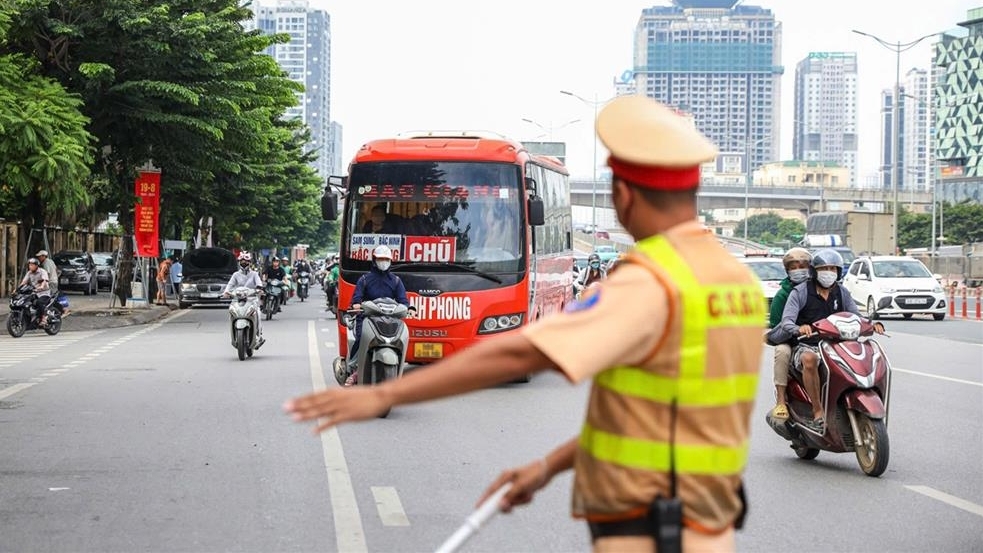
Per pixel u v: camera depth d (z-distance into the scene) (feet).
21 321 85.71
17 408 43.14
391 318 42.47
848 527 24.22
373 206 52.90
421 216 52.60
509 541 22.72
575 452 10.88
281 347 74.90
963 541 23.03
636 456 9.34
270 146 162.71
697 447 9.33
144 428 37.99
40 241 107.65
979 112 528.63
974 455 33.83
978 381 54.54
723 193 415.44
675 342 9.26
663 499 9.29
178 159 116.47
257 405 44.06
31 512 25.26
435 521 24.45
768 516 25.30
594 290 9.51
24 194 85.15
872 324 30.83
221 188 160.25
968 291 195.31
